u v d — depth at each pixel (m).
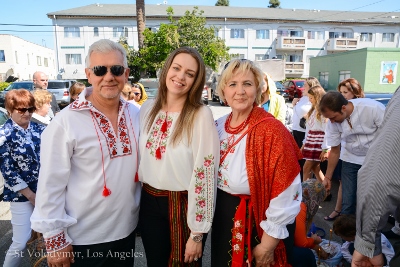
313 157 3.98
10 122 2.37
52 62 46.06
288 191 1.60
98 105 1.76
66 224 1.66
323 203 4.18
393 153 1.24
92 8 30.94
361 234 1.36
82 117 1.68
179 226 1.79
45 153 1.63
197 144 1.68
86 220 1.73
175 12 31.86
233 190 1.71
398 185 1.23
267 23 32.59
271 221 1.62
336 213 3.63
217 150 1.71
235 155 1.70
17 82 14.51
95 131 1.69
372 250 1.33
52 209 1.62
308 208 2.26
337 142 3.15
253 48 32.88
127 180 1.79
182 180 1.72
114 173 1.74
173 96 1.74
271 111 3.63
